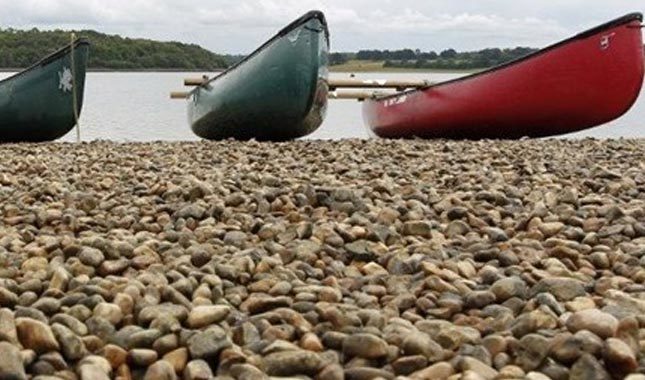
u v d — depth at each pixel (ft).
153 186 5.73
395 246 3.89
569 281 2.99
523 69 11.16
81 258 3.29
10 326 2.27
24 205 5.05
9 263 3.39
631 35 10.81
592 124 11.50
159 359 2.31
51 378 2.08
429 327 2.58
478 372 2.17
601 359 2.21
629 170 6.89
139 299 2.71
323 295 2.94
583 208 4.81
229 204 4.97
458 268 3.38
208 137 12.54
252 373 2.14
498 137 12.17
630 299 2.83
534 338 2.30
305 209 4.81
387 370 2.26
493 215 4.66
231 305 2.86
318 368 2.21
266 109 11.10
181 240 3.93
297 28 10.68
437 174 6.81
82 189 5.90
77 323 2.48
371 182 6.16
